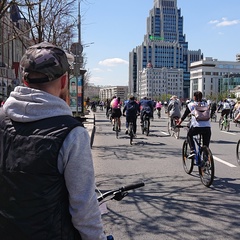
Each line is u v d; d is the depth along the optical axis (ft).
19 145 5.63
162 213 17.35
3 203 5.59
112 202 19.12
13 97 5.98
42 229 5.39
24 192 5.45
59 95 6.34
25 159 5.52
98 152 37.99
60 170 5.53
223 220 16.37
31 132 5.63
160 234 14.75
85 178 5.62
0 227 5.57
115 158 33.94
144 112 56.44
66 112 5.98
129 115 45.01
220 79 512.63
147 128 55.83
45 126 5.64
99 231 5.79
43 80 5.96
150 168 28.81
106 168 28.76
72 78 77.46
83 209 5.58
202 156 23.40
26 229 5.38
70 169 5.52
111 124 84.79
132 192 21.18
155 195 20.54
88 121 81.66
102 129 69.97
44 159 5.43
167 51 593.42
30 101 5.82
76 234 5.84
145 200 19.52
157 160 32.76
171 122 54.39
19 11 38.96
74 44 51.60
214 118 93.86
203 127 24.39
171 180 24.43
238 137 54.13
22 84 6.25
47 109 5.79
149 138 52.34
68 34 74.49
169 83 529.86
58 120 5.72
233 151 39.09
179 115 53.62
